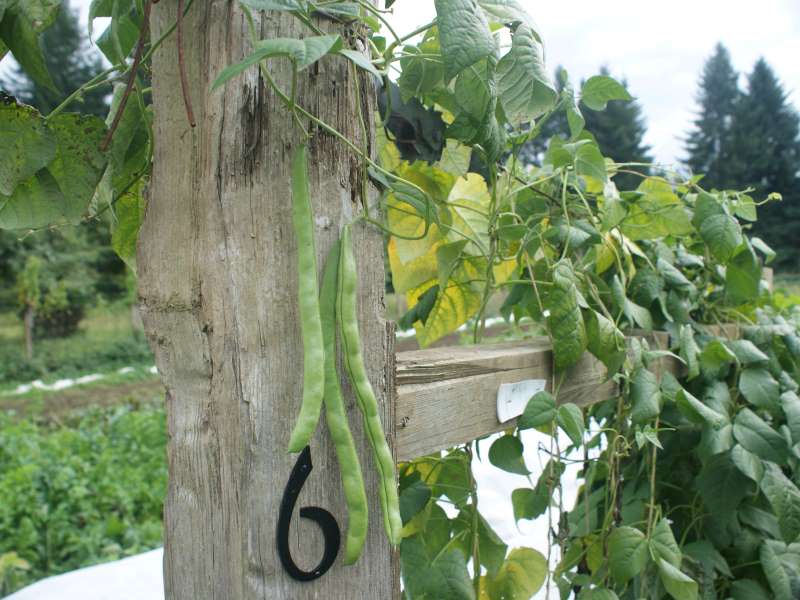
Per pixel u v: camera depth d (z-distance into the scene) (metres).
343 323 0.81
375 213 0.90
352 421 0.85
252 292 0.79
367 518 0.82
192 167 0.80
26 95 22.14
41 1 0.86
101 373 14.01
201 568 0.82
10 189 0.87
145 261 0.84
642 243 1.80
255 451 0.79
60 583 2.27
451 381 1.04
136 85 0.91
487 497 2.57
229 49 0.77
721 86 35.53
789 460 1.68
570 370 1.34
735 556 1.82
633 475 1.80
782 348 1.87
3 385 12.66
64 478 4.93
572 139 1.39
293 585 0.81
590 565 1.58
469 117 1.01
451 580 1.08
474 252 1.55
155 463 5.80
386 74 0.95
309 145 0.82
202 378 0.81
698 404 1.46
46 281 15.43
